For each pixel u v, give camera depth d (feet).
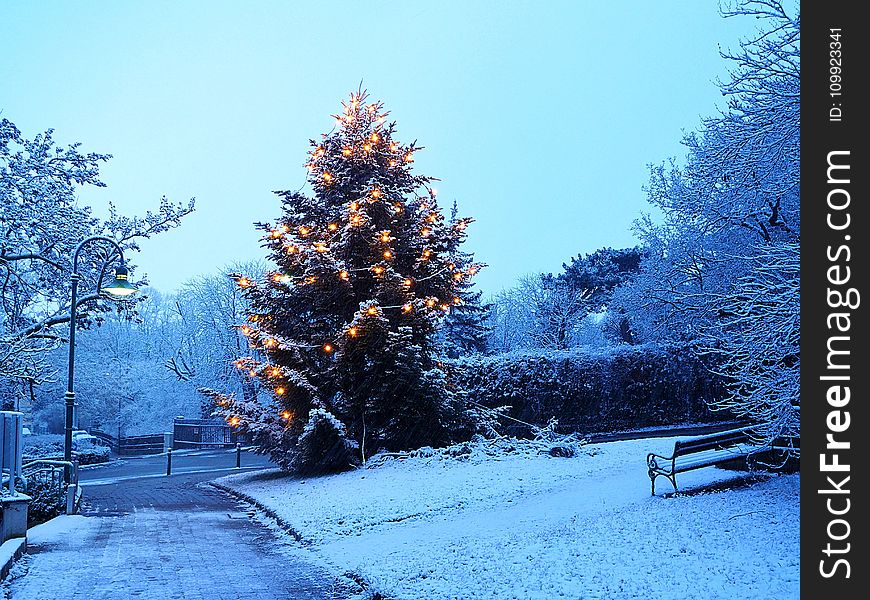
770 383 37.55
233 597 29.73
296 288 76.13
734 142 46.73
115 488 83.92
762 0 42.60
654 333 115.14
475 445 72.95
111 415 185.16
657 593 24.21
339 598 29.94
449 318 150.51
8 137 89.81
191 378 213.66
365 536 44.37
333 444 72.43
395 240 78.59
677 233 105.29
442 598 27.37
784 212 57.72
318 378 75.10
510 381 106.73
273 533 47.73
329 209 81.20
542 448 70.79
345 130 83.25
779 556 26.84
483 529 41.73
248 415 80.84
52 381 87.20
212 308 204.44
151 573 33.78
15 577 32.30
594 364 106.11
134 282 95.86
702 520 33.71
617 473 55.88
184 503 65.16
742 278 42.37
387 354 72.28
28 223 88.02
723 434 42.75
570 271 207.82
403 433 75.05
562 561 30.04
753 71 42.91
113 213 94.68
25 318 96.07
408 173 84.07
